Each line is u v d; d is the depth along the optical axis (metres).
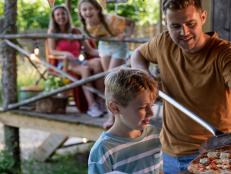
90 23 5.35
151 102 2.19
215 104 2.70
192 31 2.56
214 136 2.46
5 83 6.42
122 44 5.45
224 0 3.73
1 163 6.35
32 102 6.22
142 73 2.22
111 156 2.21
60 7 6.25
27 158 7.06
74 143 7.22
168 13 2.55
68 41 6.18
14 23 6.38
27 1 11.69
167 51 2.81
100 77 5.48
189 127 2.77
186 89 2.75
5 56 6.40
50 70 6.25
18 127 6.42
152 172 2.29
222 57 2.60
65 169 6.50
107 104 2.23
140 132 2.29
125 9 8.59
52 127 5.87
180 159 2.82
